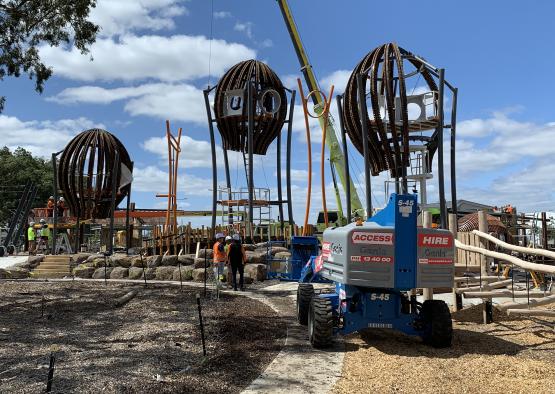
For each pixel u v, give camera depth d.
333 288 11.91
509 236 22.97
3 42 15.53
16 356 7.84
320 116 36.53
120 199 29.53
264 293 16.50
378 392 6.16
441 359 7.58
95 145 28.00
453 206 20.84
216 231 25.22
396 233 8.00
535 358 7.55
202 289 17.50
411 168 22.41
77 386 6.28
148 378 6.63
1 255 31.92
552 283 13.69
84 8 15.41
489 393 6.02
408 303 8.91
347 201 24.09
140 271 21.66
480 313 11.07
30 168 65.19
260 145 28.11
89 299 14.55
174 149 30.25
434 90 21.56
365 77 21.06
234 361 7.58
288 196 29.36
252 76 27.70
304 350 8.35
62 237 31.08
